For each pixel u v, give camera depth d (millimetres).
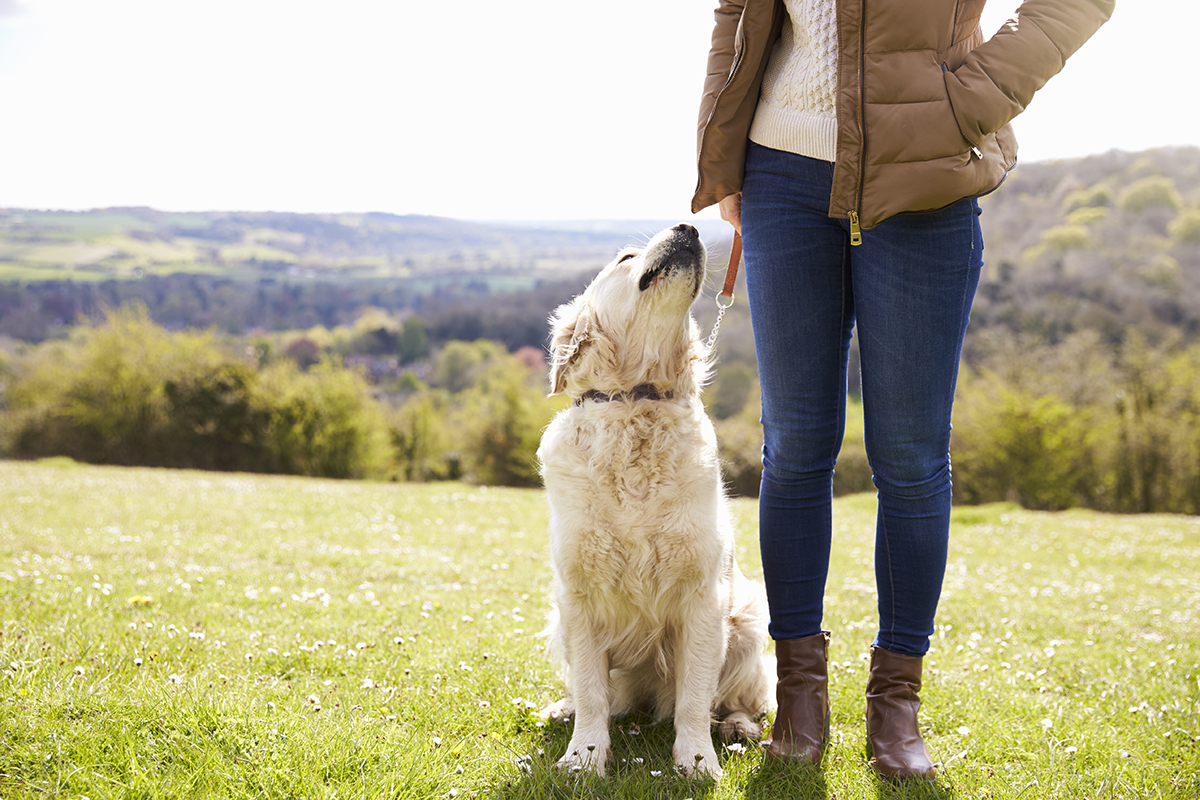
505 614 4969
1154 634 5938
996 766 2668
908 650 2684
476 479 42688
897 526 2652
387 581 6586
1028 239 48031
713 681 2752
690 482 2730
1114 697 3578
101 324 37969
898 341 2475
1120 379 34375
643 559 2730
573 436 2828
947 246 2438
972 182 2301
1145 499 33219
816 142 2494
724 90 2631
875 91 2297
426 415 43062
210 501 13023
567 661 2904
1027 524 15523
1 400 37156
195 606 4797
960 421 35938
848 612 5781
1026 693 3576
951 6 2295
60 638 3531
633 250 2947
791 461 2719
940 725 3094
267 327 61969
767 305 2652
